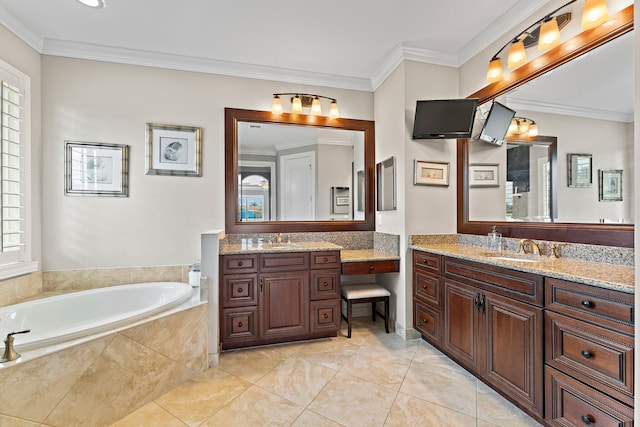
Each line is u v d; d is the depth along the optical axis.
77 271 2.63
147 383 1.82
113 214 2.71
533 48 2.11
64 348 1.49
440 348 2.39
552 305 1.48
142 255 2.78
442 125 2.55
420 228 2.75
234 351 2.51
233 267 2.50
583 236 1.81
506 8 2.18
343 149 3.32
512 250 2.28
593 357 1.30
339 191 3.30
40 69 2.53
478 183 2.62
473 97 2.65
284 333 2.62
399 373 2.15
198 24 2.34
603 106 1.71
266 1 2.09
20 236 2.32
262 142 3.12
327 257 2.71
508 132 2.31
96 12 2.19
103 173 2.69
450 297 2.26
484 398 1.85
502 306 1.79
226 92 2.98
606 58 1.70
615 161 1.67
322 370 2.19
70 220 2.62
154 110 2.80
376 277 3.36
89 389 1.57
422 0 2.09
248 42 2.60
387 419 1.66
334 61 2.92
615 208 1.66
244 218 3.07
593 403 1.30
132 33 2.45
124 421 1.66
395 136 2.87
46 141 2.55
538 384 1.55
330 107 3.17
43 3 2.08
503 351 1.78
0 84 2.15
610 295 1.24
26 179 2.38
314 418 1.68
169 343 1.94
